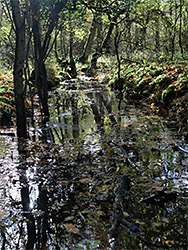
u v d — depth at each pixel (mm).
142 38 13711
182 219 2875
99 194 3443
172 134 5730
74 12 6648
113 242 2568
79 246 2549
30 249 2549
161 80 8836
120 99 10016
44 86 7742
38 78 7777
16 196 3490
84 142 5562
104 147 5176
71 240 2641
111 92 11859
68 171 4176
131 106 8914
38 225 2898
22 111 5652
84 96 11367
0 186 3738
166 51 14750
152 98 8602
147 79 9773
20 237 2727
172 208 3084
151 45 15141
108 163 4387
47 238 2688
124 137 5734
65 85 14844
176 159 4438
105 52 19516
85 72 19688
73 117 7945
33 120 7203
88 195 3434
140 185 3604
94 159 4598
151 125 6531
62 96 11680
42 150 5125
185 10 12969
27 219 3012
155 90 8844
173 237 2605
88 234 2709
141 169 4117
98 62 21547
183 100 6848
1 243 2652
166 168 4113
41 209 3186
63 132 6418
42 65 7594
